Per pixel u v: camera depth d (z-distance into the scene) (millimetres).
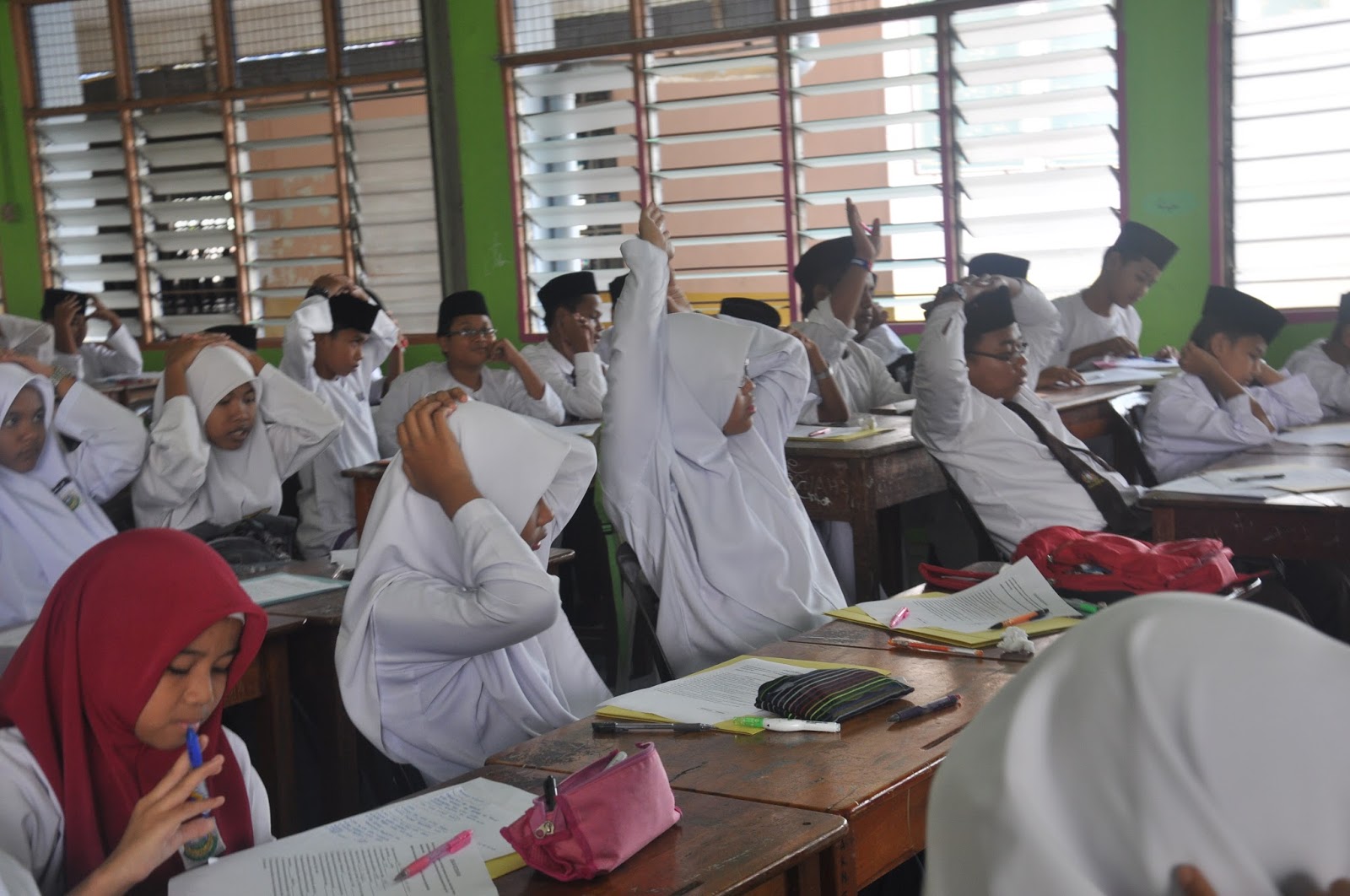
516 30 6969
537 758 1602
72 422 3174
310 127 7438
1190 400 3916
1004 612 2205
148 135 7789
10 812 1270
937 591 2436
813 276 4785
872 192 6281
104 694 1312
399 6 7176
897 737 1601
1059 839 529
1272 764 527
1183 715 538
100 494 3230
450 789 1480
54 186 7941
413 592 1893
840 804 1380
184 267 7758
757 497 2766
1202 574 2232
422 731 1966
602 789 1267
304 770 2666
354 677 1917
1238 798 527
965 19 6000
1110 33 5781
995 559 3488
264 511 3480
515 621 1847
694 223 6762
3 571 2787
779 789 1436
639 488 2650
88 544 2957
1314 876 520
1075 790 544
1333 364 4684
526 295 7094
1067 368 4770
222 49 7535
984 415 3436
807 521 2867
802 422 4215
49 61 7934
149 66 7746
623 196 6875
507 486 1956
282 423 3568
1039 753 558
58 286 8039
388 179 7309
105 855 1331
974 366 3459
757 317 4109
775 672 1915
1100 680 558
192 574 1337
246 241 7641
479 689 2035
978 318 3434
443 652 1932
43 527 2885
